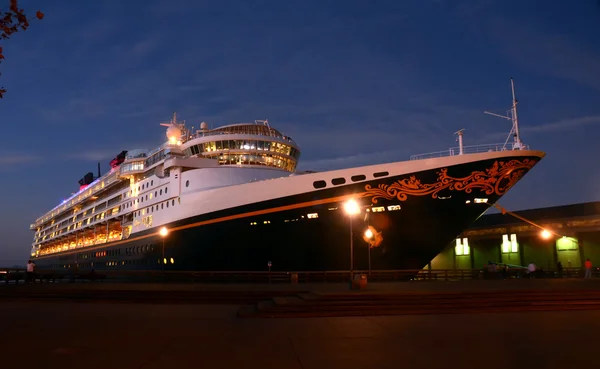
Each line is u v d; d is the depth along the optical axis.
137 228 47.47
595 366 8.80
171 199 40.44
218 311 19.09
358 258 31.58
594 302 18.38
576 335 12.20
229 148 41.62
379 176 29.22
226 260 34.44
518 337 11.93
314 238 31.00
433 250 30.80
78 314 18.08
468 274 37.22
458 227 29.52
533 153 27.92
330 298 18.55
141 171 48.28
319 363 9.23
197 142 42.25
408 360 9.41
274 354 10.14
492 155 27.70
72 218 74.88
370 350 10.45
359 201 29.42
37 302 23.33
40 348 11.01
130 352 10.48
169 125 46.53
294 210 30.97
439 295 19.08
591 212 48.84
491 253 60.59
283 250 32.25
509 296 19.12
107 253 56.12
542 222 51.84
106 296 23.75
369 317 16.23
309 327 14.03
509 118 28.94
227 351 10.51
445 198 28.58
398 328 13.62
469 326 13.88
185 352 10.44
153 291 24.08
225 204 33.91
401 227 29.45
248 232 32.69
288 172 40.00
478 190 28.34
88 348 10.98
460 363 9.10
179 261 37.78
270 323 15.12
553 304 18.09
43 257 93.19
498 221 59.12
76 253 70.12
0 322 15.78
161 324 15.14
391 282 29.72
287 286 26.84
